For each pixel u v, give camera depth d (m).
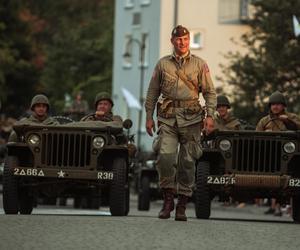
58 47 103.31
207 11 74.75
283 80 47.38
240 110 47.53
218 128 22.23
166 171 17.52
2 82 81.94
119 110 82.56
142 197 31.48
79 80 102.25
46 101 21.88
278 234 15.40
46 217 17.16
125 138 21.62
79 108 44.66
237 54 49.56
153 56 77.06
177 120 17.39
